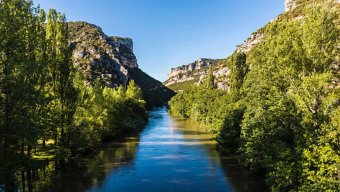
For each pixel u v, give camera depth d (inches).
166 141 2854.3
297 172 1059.3
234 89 3339.1
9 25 1125.7
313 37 1322.6
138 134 3393.2
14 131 1062.4
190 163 1940.2
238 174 1663.4
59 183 1525.6
